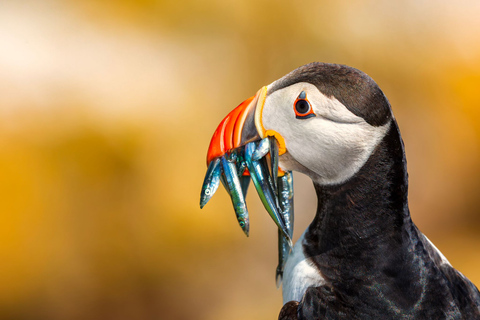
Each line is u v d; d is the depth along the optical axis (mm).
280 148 5109
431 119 14820
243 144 5188
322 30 14648
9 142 11578
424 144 14766
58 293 11555
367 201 4973
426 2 15297
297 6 14578
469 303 5039
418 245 5047
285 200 5520
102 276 11836
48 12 12797
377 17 15086
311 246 5398
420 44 15062
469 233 14742
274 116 5070
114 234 11961
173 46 13367
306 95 4879
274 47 14227
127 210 12055
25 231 11414
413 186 14805
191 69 13312
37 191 11539
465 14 15438
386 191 4938
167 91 12859
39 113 11977
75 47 12656
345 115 4793
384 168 4891
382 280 4914
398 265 4930
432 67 14922
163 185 12273
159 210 12180
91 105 12258
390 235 4969
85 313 11672
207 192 5258
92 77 12461
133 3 13555
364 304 4898
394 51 14922
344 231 5098
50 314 11492
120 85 12594
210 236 12391
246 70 13906
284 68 14211
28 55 12258
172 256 12164
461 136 14758
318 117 4875
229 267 12359
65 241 11680
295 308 5074
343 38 14680
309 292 5066
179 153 12453
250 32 14086
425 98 14820
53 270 11594
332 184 5125
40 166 11672
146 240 12047
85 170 11906
